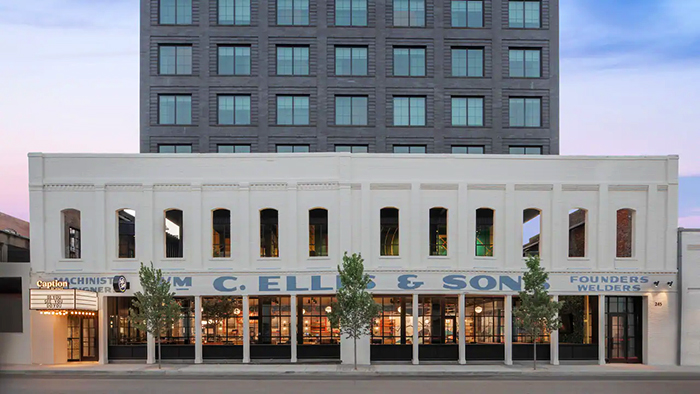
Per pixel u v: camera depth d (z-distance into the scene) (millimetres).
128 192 34531
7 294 34094
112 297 35281
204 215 34594
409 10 43812
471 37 43625
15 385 26891
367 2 43656
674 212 34656
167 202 34531
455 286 34250
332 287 34156
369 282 33406
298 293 34188
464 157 34844
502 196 34812
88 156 34469
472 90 43344
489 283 34312
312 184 34594
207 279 34219
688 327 34312
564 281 34344
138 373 30469
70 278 34062
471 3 44156
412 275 34219
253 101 42688
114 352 34656
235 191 34656
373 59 43188
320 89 42781
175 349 34562
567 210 34719
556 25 43875
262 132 42438
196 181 34469
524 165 34812
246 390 25531
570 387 26875
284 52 43250
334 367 32375
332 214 34500
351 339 33906
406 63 43500
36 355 33875
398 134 42812
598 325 35062
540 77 43594
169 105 42750
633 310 35688
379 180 34625
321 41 43062
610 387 27016
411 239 34469
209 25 42906
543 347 34844
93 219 34344
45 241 34188
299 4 43562
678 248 34719
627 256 35781
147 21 42844
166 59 43000
